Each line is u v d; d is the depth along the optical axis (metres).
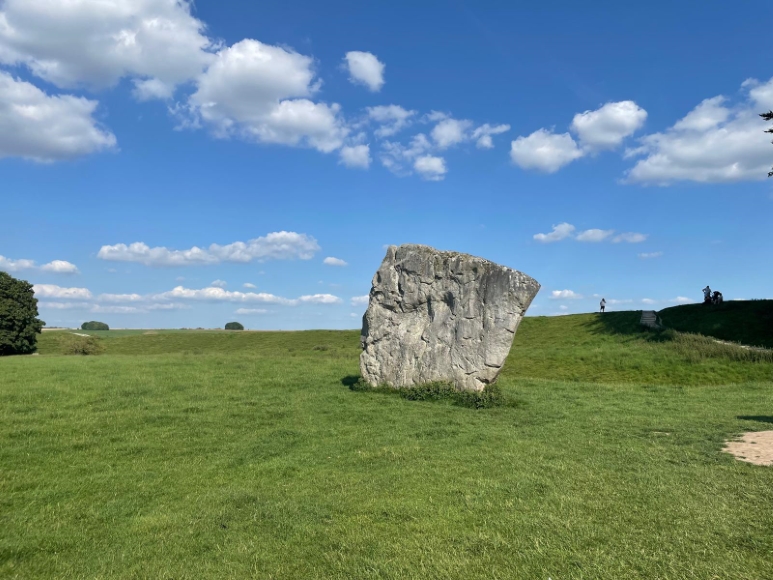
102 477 11.79
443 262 22.56
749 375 33.09
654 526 8.56
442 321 22.11
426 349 22.19
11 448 13.58
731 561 7.28
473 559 7.66
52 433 15.02
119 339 78.81
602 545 7.94
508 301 20.78
